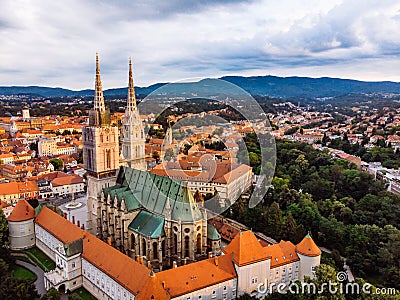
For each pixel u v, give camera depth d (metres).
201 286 110.31
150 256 138.75
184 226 136.50
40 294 132.00
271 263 125.94
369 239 151.50
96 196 175.88
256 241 124.06
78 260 136.25
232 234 166.38
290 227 166.25
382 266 141.38
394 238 142.50
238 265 116.81
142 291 101.44
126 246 152.88
